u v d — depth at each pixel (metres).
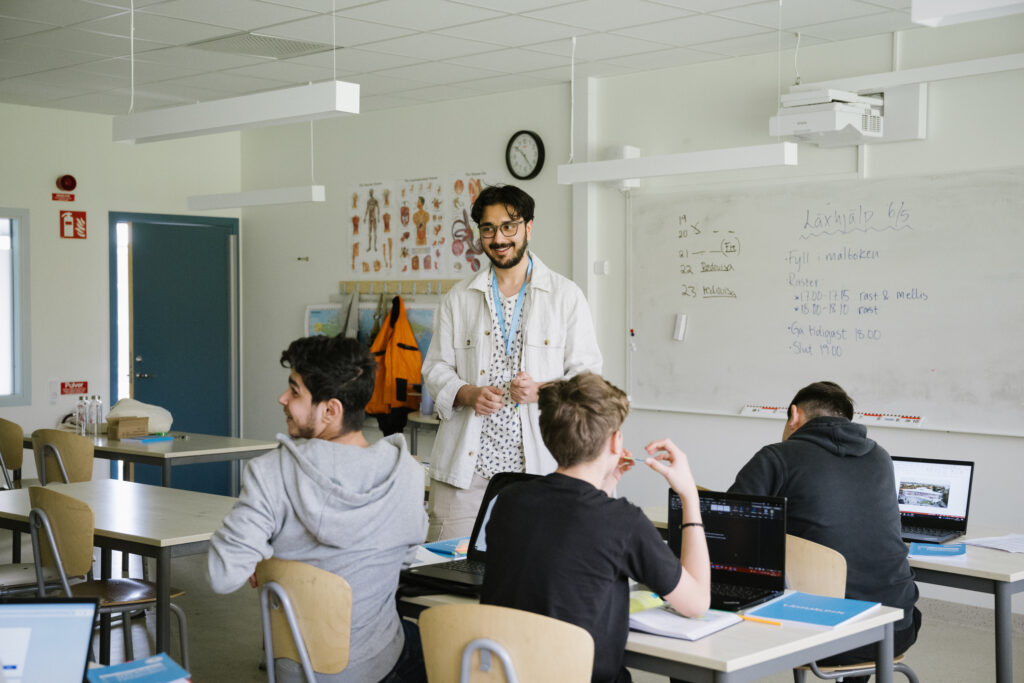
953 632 5.13
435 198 7.54
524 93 7.00
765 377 5.95
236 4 5.03
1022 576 3.05
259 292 8.84
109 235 8.16
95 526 3.59
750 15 5.12
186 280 8.62
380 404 7.62
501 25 5.38
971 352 5.19
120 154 8.20
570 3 4.94
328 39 5.73
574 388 2.36
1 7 5.12
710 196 6.14
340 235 8.20
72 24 5.44
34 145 7.74
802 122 5.24
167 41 5.80
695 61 6.16
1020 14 4.94
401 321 7.63
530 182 6.98
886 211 5.46
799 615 2.49
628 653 2.33
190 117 4.50
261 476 2.47
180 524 3.63
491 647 2.17
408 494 2.63
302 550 2.51
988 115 5.10
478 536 2.96
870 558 2.98
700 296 6.21
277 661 2.56
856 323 5.59
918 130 5.26
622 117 6.56
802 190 5.77
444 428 3.68
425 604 2.67
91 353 8.06
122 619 4.70
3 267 7.66
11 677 1.76
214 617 5.16
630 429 6.59
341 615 2.46
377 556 2.56
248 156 8.88
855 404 5.59
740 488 3.05
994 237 5.09
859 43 5.54
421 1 4.94
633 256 6.51
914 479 3.71
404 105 7.66
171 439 6.07
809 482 3.00
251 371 8.91
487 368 3.67
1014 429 5.06
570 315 3.67
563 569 2.25
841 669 2.99
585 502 2.29
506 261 3.61
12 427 5.87
